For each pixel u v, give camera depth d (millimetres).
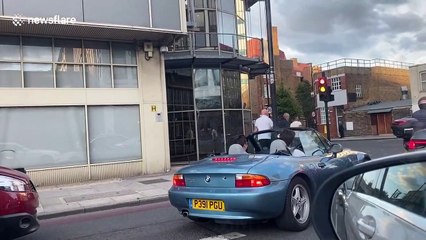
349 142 30484
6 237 5402
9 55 12406
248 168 5691
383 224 2238
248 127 19516
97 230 7113
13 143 12242
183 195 6090
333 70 49469
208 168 5992
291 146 6961
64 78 13172
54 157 12805
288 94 45344
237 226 6508
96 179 13367
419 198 2143
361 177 2582
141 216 8102
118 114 13961
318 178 6379
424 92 38344
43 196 10734
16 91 12305
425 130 8516
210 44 17594
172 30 13633
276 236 5812
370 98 49844
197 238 6012
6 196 5375
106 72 13898
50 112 12836
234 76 18641
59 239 6625
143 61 14484
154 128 14516
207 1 17797
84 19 12203
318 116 48625
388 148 21797
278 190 5648
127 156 14023
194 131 17219
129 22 12883
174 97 17250
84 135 13305
